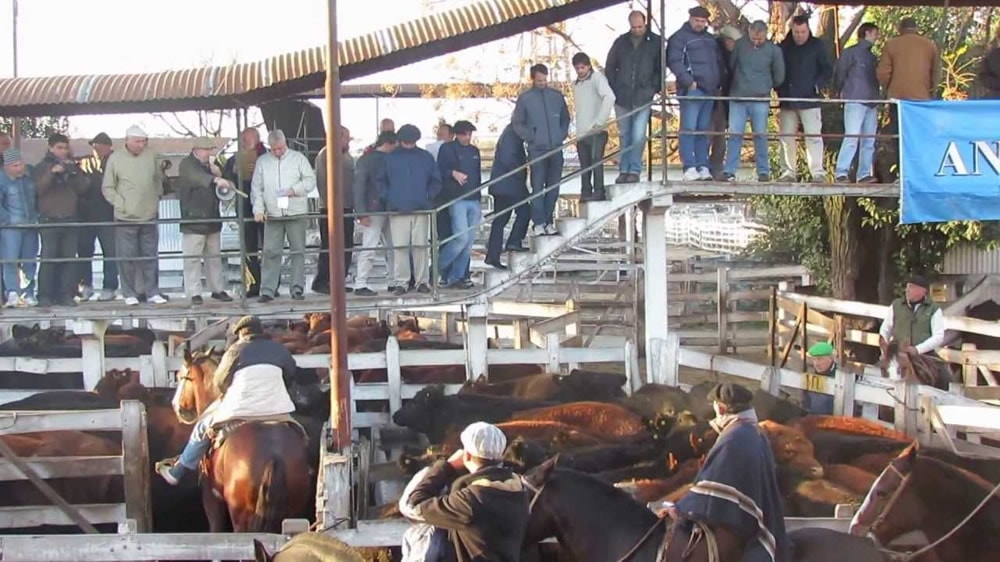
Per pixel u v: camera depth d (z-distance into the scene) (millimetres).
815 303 18547
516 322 17469
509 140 14414
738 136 13828
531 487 7207
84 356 14609
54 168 14391
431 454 10406
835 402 11828
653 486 9180
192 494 10914
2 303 13969
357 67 13930
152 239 14336
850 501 8930
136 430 9656
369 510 9758
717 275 23344
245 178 14688
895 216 19250
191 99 13969
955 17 19000
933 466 7633
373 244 14352
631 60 14055
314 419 12219
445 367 15375
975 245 19750
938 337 12625
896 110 15336
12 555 7555
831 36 19750
